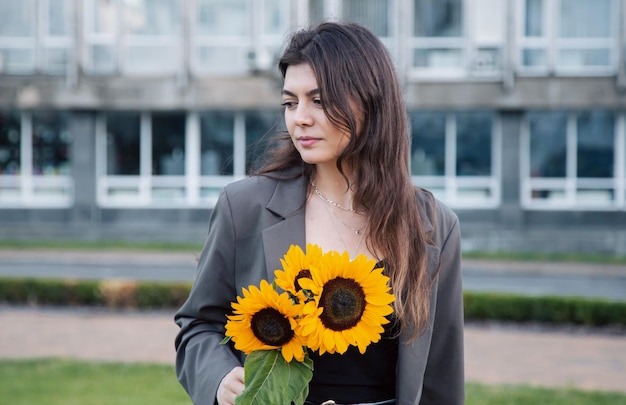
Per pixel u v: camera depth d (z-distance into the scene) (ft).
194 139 76.18
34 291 37.50
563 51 74.02
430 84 72.59
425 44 75.05
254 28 75.61
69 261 56.13
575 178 73.20
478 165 73.92
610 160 73.00
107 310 36.35
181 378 6.83
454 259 6.97
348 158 6.52
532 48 74.08
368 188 6.51
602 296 42.22
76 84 74.38
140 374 22.08
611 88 71.20
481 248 68.44
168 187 76.43
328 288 5.75
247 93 74.49
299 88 6.37
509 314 34.30
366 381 6.56
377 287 5.81
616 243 67.87
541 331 32.53
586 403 19.36
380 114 6.48
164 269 52.65
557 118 73.26
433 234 6.81
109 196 76.48
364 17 75.25
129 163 76.33
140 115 76.28
